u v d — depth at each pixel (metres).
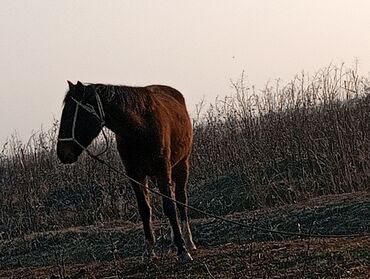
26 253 12.93
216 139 16.58
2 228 15.22
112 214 14.93
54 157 17.45
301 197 13.38
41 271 10.80
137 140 8.81
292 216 11.60
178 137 9.73
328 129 14.76
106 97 8.61
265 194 13.87
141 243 11.98
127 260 10.24
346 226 10.76
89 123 8.56
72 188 16.72
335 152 14.16
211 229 11.88
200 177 16.19
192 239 11.20
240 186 14.90
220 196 14.71
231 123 16.48
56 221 15.19
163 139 9.01
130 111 8.70
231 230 11.66
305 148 15.04
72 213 15.53
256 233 11.29
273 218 11.73
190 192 15.36
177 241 9.05
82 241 12.71
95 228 13.46
